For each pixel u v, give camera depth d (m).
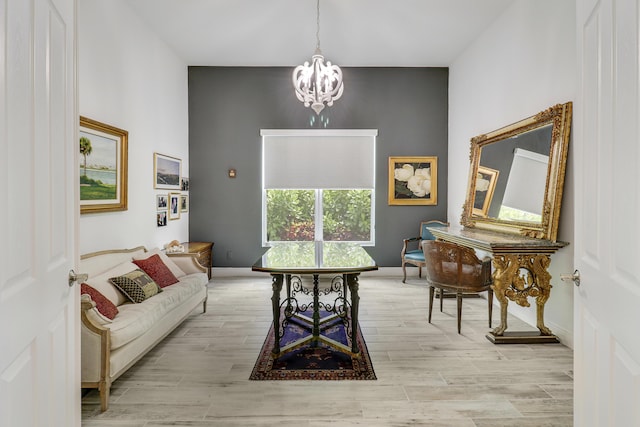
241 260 5.90
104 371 2.16
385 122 5.85
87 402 2.26
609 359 1.21
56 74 1.32
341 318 3.64
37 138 1.17
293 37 4.77
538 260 3.17
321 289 5.07
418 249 5.87
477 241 3.37
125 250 3.61
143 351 2.66
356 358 2.88
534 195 3.47
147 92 4.39
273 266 2.78
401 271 5.92
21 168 1.07
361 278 5.74
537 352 3.00
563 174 3.13
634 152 1.06
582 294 1.43
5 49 0.98
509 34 4.02
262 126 5.82
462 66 5.27
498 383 2.50
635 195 1.05
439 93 5.84
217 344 3.17
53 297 1.29
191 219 5.86
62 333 1.37
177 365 2.76
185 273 4.10
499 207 4.05
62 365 1.37
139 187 4.19
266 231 5.95
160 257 3.85
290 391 2.39
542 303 3.21
